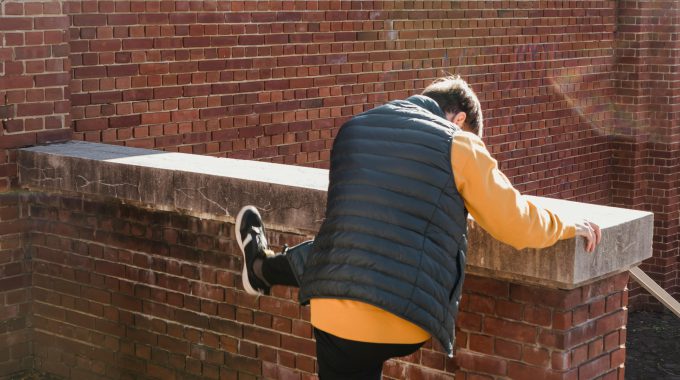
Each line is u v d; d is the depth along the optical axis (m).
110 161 4.95
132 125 6.44
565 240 3.52
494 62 9.62
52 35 5.48
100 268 5.22
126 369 5.19
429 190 3.01
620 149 11.72
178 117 6.75
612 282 3.91
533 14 10.04
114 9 6.24
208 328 4.84
